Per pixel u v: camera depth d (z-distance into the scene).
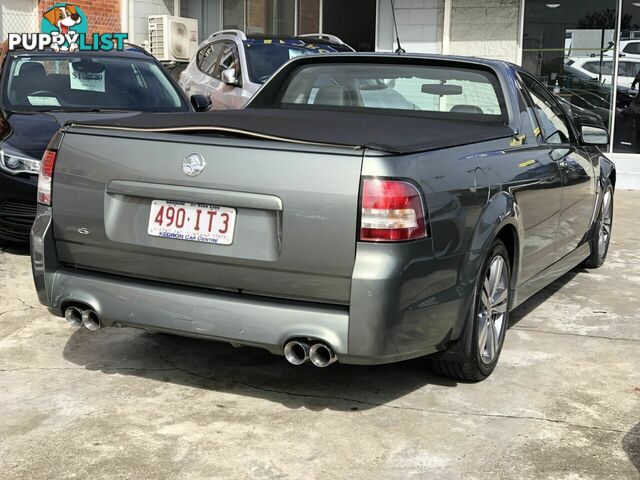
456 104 4.66
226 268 3.41
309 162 3.24
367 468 3.16
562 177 4.96
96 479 3.04
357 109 4.88
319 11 15.08
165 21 13.40
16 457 3.21
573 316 5.33
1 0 11.71
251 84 9.43
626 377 4.20
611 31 11.80
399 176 3.20
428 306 3.39
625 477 3.13
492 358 4.10
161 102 7.60
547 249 4.88
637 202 10.44
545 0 12.09
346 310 3.26
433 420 3.61
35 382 3.97
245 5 14.56
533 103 4.96
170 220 3.50
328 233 3.21
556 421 3.63
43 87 7.38
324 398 3.84
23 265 6.14
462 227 3.55
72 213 3.71
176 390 3.90
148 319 3.55
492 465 3.20
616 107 11.89
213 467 3.14
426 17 12.66
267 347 3.37
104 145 3.63
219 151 3.39
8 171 6.18
